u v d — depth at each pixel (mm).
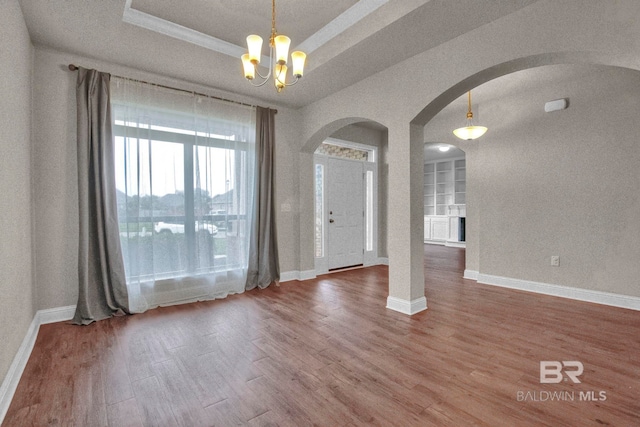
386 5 2486
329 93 4016
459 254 7262
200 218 3678
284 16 2779
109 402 1746
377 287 4258
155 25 2723
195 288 3670
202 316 3129
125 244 3215
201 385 1915
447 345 2443
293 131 4668
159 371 2078
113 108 3166
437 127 5047
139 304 3230
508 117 4172
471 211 4723
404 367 2113
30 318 2533
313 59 3275
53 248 2912
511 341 2504
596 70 3393
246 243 4090
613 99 3371
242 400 1763
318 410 1671
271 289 4156
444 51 2770
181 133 3584
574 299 3623
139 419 1608
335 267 5398
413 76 3029
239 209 4004
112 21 2553
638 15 1841
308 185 4797
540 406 1689
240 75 3508
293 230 4699
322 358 2246
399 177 3227
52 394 1818
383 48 2859
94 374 2037
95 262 3043
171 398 1784
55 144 2920
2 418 1594
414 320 2982
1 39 1828
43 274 2865
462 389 1856
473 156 4688
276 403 1733
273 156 4352
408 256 3162
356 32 2756
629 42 1872
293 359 2236
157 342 2521
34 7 2328
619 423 1549
